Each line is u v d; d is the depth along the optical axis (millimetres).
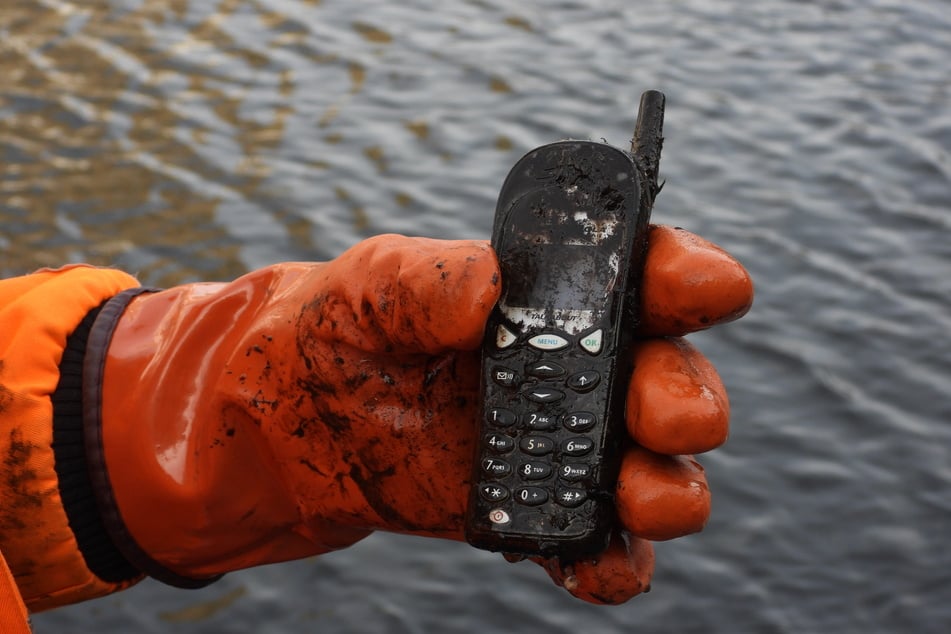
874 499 3117
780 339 3529
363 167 4059
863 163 4117
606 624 2895
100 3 4949
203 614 2951
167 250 3701
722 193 3994
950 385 3383
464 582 3018
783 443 3264
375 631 2881
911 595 2887
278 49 4703
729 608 2900
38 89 4371
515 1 5133
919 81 4547
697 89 4484
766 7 5094
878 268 3721
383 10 5000
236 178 4008
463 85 4480
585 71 4574
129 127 4227
